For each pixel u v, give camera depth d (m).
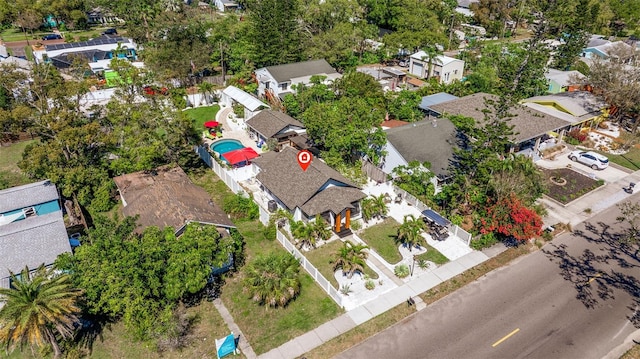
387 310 29.41
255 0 87.44
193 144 52.72
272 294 28.33
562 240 36.59
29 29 112.62
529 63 45.69
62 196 42.12
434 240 36.41
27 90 47.66
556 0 51.16
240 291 31.03
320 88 58.25
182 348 26.56
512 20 112.12
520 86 45.53
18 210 36.50
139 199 37.12
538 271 33.00
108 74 75.44
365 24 91.62
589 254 34.88
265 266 29.39
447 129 46.81
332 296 30.42
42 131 41.31
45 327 23.62
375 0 102.12
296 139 51.62
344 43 79.19
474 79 66.62
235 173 46.50
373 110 49.28
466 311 29.30
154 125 44.12
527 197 37.09
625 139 54.12
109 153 44.62
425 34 83.25
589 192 43.47
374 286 31.34
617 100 55.00
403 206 40.88
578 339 27.22
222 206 40.94
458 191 38.22
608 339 27.23
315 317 28.83
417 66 81.50
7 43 99.88
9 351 26.05
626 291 31.11
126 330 27.62
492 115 49.94
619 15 106.12
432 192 40.66
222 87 71.62
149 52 75.00
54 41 101.44
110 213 40.06
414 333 27.64
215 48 78.81
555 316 28.94
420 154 42.66
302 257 33.31
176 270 26.25
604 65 57.97
